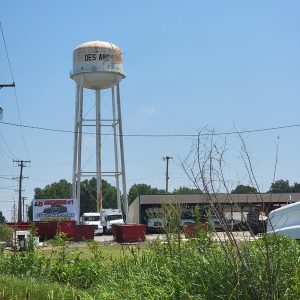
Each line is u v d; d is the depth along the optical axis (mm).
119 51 52969
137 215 65500
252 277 7469
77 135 52375
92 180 106250
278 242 8539
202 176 11320
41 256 15203
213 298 7820
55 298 10398
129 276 10203
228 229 7723
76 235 45875
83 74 52031
